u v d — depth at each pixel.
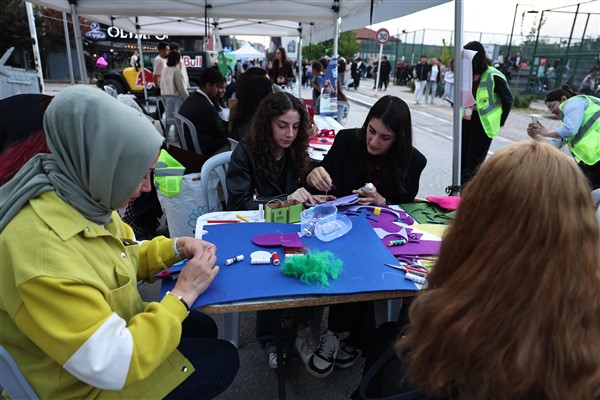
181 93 7.30
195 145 4.12
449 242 0.81
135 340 0.96
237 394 1.90
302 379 1.99
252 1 5.61
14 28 14.29
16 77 6.07
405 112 1.96
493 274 0.71
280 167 2.28
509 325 0.69
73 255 0.94
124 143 0.98
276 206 1.75
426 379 0.79
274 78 9.34
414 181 2.17
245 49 16.69
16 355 0.97
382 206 2.00
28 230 0.91
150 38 14.09
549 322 0.67
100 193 1.00
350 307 1.91
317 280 1.25
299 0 5.67
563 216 0.67
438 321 0.75
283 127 2.10
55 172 0.98
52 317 0.88
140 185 1.07
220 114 5.39
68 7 5.55
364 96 17.09
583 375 0.68
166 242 1.44
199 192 2.71
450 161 6.38
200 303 1.13
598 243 0.70
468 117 3.98
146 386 1.11
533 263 0.68
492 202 0.73
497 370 0.69
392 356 1.05
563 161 0.70
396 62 24.66
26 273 0.86
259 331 2.04
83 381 0.93
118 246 1.16
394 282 1.27
